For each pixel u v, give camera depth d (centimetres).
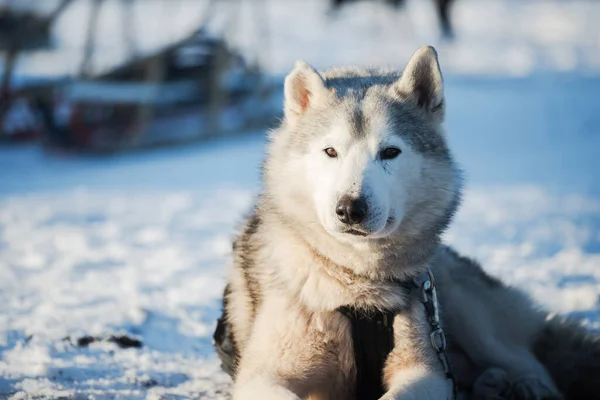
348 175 407
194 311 642
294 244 426
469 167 1652
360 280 417
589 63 3584
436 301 435
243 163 1773
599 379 460
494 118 2356
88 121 1917
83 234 1056
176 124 2050
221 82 2092
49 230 1084
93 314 624
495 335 490
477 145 1962
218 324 489
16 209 1255
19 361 499
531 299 518
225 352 473
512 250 887
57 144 1908
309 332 412
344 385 432
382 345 419
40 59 3125
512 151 1875
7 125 1994
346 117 433
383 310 416
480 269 525
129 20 2408
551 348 489
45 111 1905
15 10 2175
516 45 4138
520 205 1227
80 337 541
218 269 834
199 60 2127
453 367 502
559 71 3322
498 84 2995
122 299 689
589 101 2594
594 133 2128
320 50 3800
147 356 520
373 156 420
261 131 2198
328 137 428
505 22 4909
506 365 481
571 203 1238
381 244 417
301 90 464
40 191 1451
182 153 1933
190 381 473
